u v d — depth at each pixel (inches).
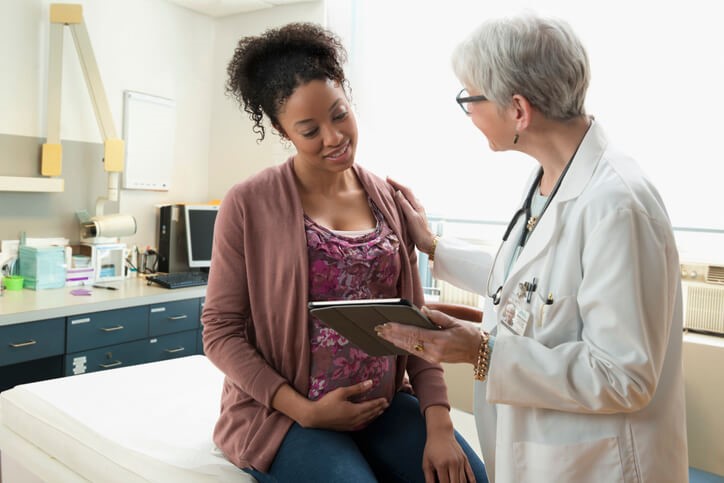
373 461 52.1
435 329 41.1
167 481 52.2
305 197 52.3
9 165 114.7
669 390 40.6
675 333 41.3
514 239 47.5
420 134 125.2
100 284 122.3
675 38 97.7
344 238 50.3
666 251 37.9
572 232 39.3
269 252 49.4
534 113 40.6
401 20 125.9
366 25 129.5
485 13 117.0
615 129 102.9
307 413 47.5
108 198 126.0
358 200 54.8
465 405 104.2
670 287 38.4
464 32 119.6
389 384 53.8
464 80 42.7
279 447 48.2
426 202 125.3
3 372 112.0
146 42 137.3
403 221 58.5
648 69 99.9
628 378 36.0
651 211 37.9
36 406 68.5
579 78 39.2
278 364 50.8
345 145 49.3
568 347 38.4
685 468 41.4
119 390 73.5
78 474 60.4
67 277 117.7
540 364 38.4
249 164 148.9
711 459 85.7
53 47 116.3
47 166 116.9
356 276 50.4
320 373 49.9
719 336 91.0
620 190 37.6
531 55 38.4
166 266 137.8
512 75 39.0
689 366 86.8
